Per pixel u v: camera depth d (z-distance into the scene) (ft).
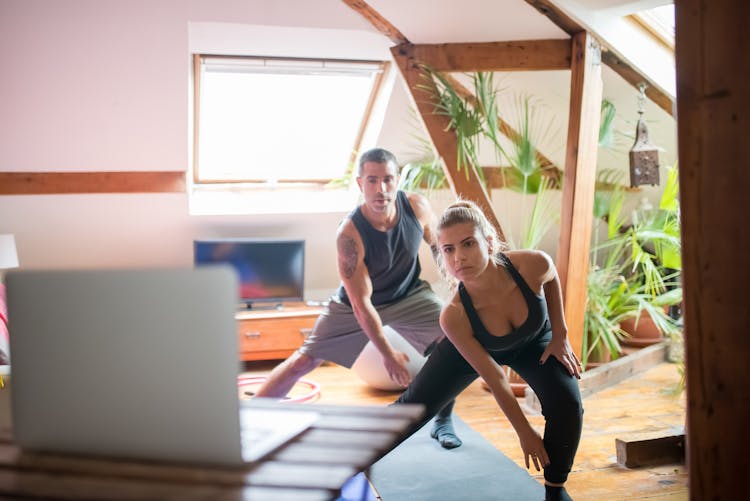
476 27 13.19
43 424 4.33
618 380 14.87
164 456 4.08
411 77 13.73
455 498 9.25
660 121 15.58
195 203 17.46
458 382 8.89
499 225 13.44
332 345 11.45
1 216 16.12
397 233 10.95
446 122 13.66
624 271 18.47
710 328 5.83
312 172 18.45
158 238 17.56
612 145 15.39
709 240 5.78
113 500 3.59
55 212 16.24
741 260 5.67
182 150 15.58
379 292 11.34
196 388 3.98
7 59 13.20
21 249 17.01
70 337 4.21
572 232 13.32
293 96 16.89
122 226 16.99
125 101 14.34
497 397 8.21
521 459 10.76
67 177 15.55
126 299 4.06
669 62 13.71
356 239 10.69
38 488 3.80
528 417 12.89
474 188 13.48
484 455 10.81
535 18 12.75
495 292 8.34
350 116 17.43
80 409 4.24
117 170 15.69
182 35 13.33
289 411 4.92
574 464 10.49
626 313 16.14
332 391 15.17
